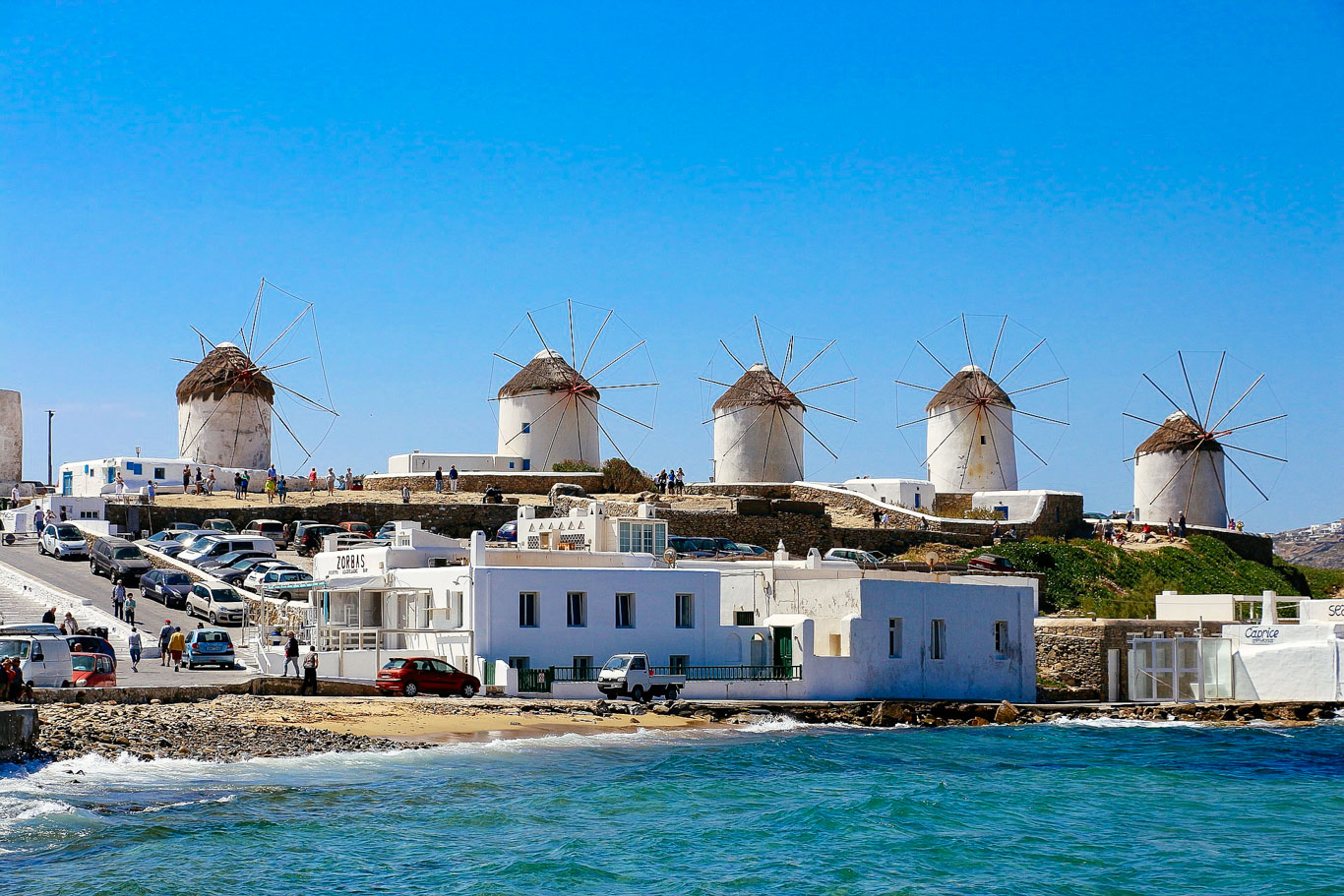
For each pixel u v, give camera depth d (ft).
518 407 374.02
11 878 84.69
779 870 95.86
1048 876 97.30
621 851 99.30
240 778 114.93
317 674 170.60
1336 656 205.87
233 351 354.74
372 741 135.64
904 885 93.25
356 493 309.83
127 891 82.99
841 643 191.01
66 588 221.25
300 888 85.97
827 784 127.54
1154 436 392.68
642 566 201.46
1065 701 214.90
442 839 99.71
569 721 155.12
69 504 270.46
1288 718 197.98
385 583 181.27
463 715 151.64
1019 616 212.02
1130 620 222.69
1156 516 386.11
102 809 101.04
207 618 204.85
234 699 149.28
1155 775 141.49
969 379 403.54
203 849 92.58
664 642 183.01
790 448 393.50
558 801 114.21
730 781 126.52
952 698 200.95
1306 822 117.80
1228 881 97.14
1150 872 99.19
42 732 122.01
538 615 174.81
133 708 138.72
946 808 118.73
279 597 205.57
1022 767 145.18
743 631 188.75
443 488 318.86
